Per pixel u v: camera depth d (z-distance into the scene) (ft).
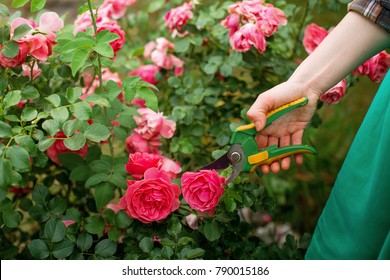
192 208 4.70
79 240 4.76
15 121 4.78
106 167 4.88
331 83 4.38
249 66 5.97
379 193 3.87
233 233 5.35
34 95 4.80
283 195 7.19
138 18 7.11
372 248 4.04
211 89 5.98
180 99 6.16
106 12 5.94
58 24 5.09
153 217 4.58
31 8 4.62
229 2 6.20
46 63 5.15
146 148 5.35
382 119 3.92
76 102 4.85
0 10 4.70
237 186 4.96
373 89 8.43
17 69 5.01
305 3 6.55
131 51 6.77
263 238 6.95
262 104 4.33
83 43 4.50
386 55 5.59
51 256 4.64
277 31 6.10
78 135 4.53
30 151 4.35
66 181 5.68
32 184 6.18
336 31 4.30
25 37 4.81
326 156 7.68
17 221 4.67
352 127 8.00
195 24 6.11
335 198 4.26
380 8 4.01
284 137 4.66
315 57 4.36
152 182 4.56
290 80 4.39
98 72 5.05
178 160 5.90
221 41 6.05
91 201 5.59
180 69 6.33
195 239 5.07
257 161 4.50
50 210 4.85
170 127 5.42
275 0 6.45
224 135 5.73
